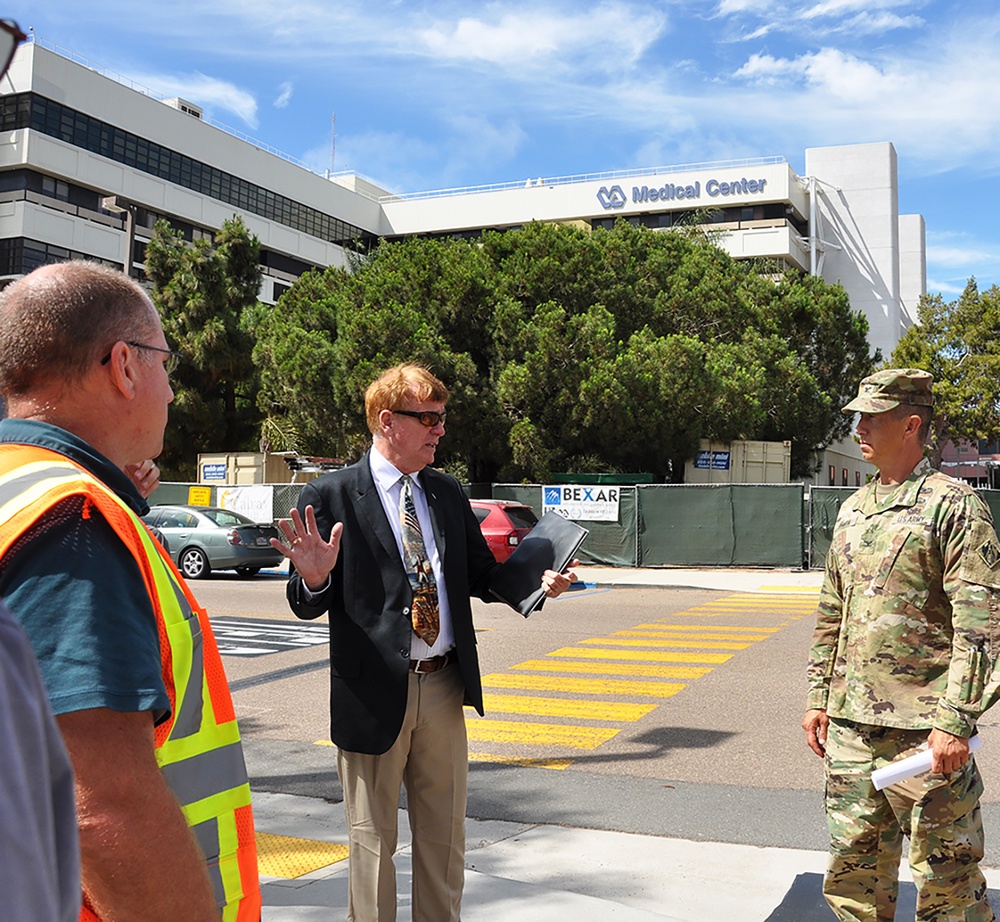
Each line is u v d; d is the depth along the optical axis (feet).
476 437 83.71
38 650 3.97
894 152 191.72
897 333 191.72
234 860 5.24
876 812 9.83
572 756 21.30
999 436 132.67
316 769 20.67
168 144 153.79
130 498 5.04
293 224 181.27
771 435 101.71
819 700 10.68
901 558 9.68
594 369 79.92
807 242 183.62
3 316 4.96
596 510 71.82
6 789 2.29
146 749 4.17
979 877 9.43
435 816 10.54
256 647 36.37
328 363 84.69
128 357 5.12
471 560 11.42
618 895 13.32
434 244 89.20
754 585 59.26
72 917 2.55
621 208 186.29
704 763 20.58
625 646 35.96
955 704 9.03
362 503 10.53
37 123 132.36
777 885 13.66
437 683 10.53
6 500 4.25
